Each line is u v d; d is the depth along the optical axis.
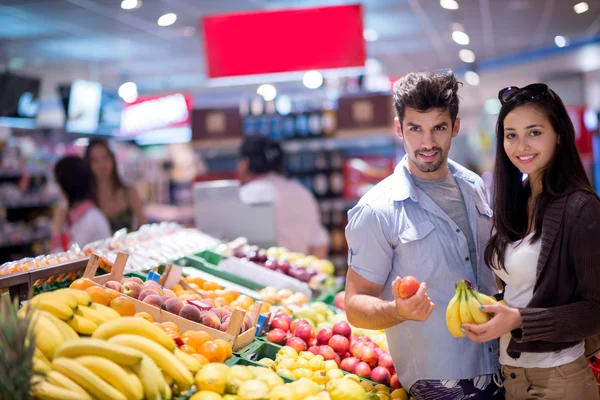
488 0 8.03
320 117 7.64
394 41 10.50
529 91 2.06
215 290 3.17
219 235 5.01
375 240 2.25
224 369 1.92
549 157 2.06
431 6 8.20
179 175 12.33
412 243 2.24
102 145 5.52
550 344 2.01
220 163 9.05
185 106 12.92
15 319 1.54
